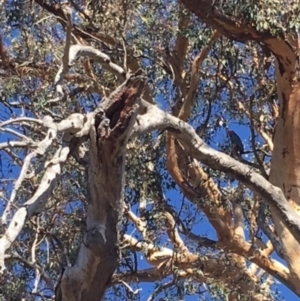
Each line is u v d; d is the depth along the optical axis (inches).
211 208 478.6
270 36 426.6
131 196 468.8
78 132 274.8
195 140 351.9
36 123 269.4
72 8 462.9
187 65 498.3
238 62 482.6
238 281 496.4
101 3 446.0
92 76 455.5
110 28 457.7
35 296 403.9
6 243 215.3
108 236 285.6
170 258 485.4
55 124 262.4
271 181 460.1
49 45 455.8
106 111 278.5
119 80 396.5
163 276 476.7
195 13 414.3
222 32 421.1
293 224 362.9
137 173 463.8
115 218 288.8
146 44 466.0
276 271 474.6
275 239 474.0
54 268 402.6
